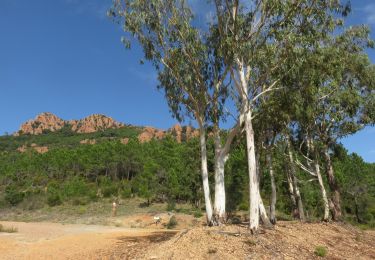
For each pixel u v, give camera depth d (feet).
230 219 108.06
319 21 61.46
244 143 80.33
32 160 294.25
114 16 65.31
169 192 176.65
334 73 70.69
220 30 63.67
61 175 266.77
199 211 152.25
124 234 78.18
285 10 59.93
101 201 198.18
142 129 641.40
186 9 66.28
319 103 91.97
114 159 248.11
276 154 94.63
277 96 71.00
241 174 120.67
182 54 66.44
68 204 197.88
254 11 62.64
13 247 61.72
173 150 212.02
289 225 81.00
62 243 65.05
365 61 84.84
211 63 68.23
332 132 98.22
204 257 49.21
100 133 620.08
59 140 620.90
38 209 191.62
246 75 63.98
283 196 138.72
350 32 80.28
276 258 52.60
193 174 161.38
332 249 65.77
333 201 99.60
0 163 322.34
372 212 161.07
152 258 49.90
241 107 65.16
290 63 62.08
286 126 84.38
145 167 202.69
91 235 75.51
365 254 68.33
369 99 92.27
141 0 64.95
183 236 56.75
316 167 99.66
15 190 227.40
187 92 67.10
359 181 157.99
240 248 53.21
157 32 65.77
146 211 158.61
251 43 62.44
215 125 68.80
